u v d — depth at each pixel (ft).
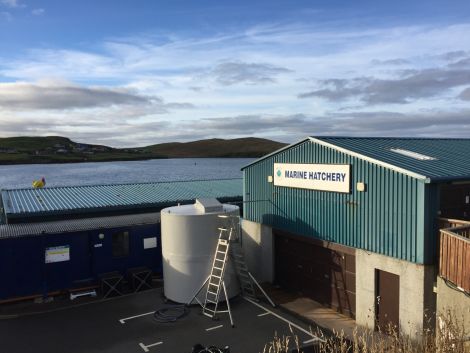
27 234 63.21
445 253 42.42
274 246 68.95
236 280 63.00
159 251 73.56
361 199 52.08
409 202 45.91
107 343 49.24
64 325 54.70
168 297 62.49
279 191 66.80
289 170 64.08
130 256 70.85
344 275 55.47
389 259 48.19
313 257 60.95
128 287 68.85
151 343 49.01
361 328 51.13
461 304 41.70
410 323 45.93
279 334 50.60
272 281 69.21
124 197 89.81
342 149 54.03
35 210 74.49
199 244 59.88
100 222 72.08
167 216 61.21
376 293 50.47
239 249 62.59
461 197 53.72
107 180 276.62
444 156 57.41
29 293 63.41
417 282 45.11
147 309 59.52
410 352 28.12
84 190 96.99
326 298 58.80
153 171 390.83
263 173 70.38
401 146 61.98
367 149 55.47
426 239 44.60
